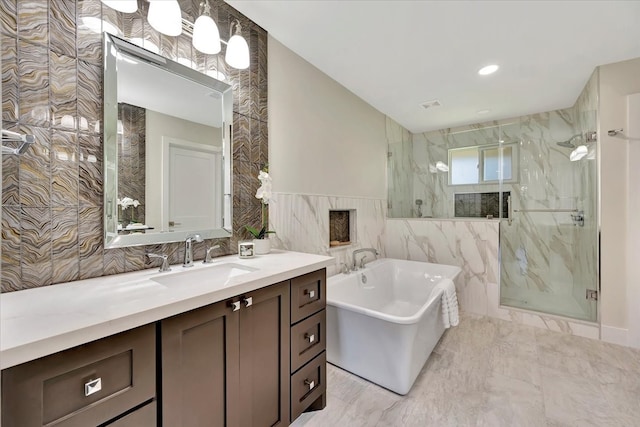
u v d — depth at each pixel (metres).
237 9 1.62
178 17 1.23
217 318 1.01
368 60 2.16
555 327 2.52
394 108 3.19
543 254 3.07
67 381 0.67
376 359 1.74
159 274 1.24
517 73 2.37
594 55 2.09
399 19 1.68
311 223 2.35
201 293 0.94
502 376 1.82
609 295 2.28
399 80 2.50
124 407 0.77
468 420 1.45
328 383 1.77
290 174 2.14
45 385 0.64
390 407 1.55
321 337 1.52
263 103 1.93
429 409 1.53
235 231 1.75
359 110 3.02
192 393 0.93
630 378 1.78
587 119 2.52
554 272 3.01
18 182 0.98
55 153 1.06
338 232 2.80
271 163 1.99
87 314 0.75
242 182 1.79
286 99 2.11
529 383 1.74
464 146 3.58
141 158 1.31
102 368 0.73
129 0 1.07
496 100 2.96
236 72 1.75
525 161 3.20
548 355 2.07
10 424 0.60
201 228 1.56
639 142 2.14
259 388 1.18
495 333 2.46
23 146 0.81
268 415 1.22
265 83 1.94
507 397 1.61
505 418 1.46
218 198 1.64
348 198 2.84
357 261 2.94
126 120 1.26
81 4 1.13
